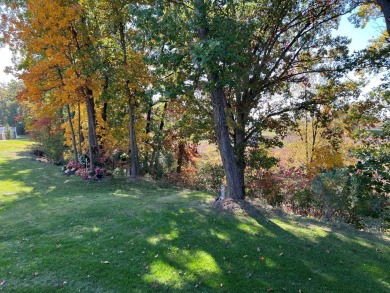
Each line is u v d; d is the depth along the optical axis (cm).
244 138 1178
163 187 1162
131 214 714
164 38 714
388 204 689
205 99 1145
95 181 1195
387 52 924
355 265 484
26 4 1192
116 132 1453
